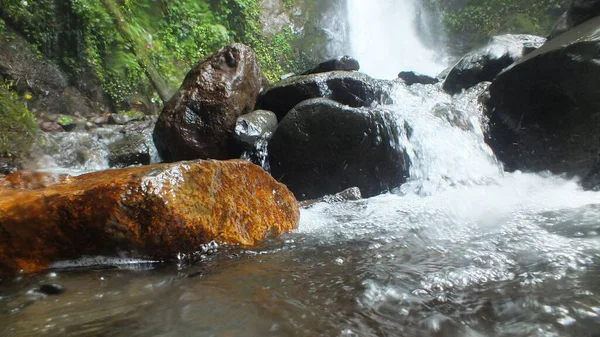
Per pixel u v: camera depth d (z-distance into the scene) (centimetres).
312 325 168
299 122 459
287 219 320
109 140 683
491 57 635
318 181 458
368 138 441
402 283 204
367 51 1802
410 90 614
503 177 456
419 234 294
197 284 216
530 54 470
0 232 238
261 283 213
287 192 335
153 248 251
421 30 1858
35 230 241
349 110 446
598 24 432
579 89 406
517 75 463
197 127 511
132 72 1005
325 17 1691
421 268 225
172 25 1152
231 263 245
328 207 387
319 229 319
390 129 441
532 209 330
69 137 639
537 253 235
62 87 891
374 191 446
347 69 692
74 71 919
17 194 256
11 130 577
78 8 920
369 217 345
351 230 311
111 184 246
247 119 505
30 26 864
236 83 538
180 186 261
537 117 454
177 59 1127
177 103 517
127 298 203
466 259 235
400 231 302
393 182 442
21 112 605
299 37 1612
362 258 246
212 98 519
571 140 424
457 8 1825
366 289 197
